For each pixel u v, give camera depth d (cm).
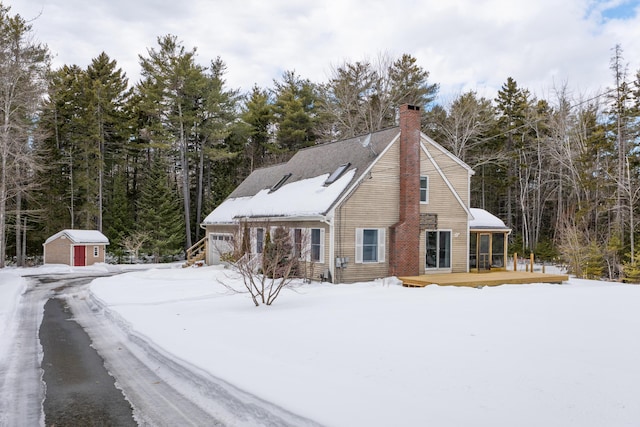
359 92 3791
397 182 1972
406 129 1950
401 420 446
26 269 3139
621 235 2688
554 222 4097
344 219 1842
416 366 625
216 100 3972
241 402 555
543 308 1062
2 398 648
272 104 4616
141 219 3975
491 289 1552
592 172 3188
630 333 782
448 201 2089
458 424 430
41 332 1134
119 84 4456
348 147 2220
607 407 454
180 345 849
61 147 4222
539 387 520
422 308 1102
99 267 3294
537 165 4100
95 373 771
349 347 749
